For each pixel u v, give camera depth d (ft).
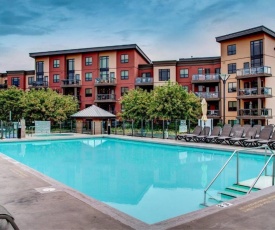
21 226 16.62
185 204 27.37
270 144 55.36
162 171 43.45
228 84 130.72
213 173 41.75
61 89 160.86
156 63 145.79
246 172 41.98
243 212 18.93
